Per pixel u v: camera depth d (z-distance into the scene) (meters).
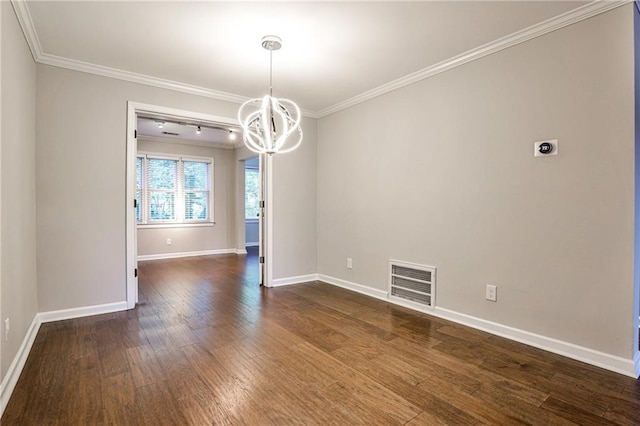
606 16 2.18
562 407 1.80
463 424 1.67
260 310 3.45
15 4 2.12
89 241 3.25
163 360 2.33
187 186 7.14
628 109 2.10
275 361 2.33
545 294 2.49
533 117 2.54
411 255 3.51
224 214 7.58
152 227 6.68
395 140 3.66
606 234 2.20
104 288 3.33
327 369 2.22
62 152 3.10
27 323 2.53
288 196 4.59
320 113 4.70
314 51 2.88
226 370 2.20
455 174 3.07
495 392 1.94
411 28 2.51
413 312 3.39
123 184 3.41
